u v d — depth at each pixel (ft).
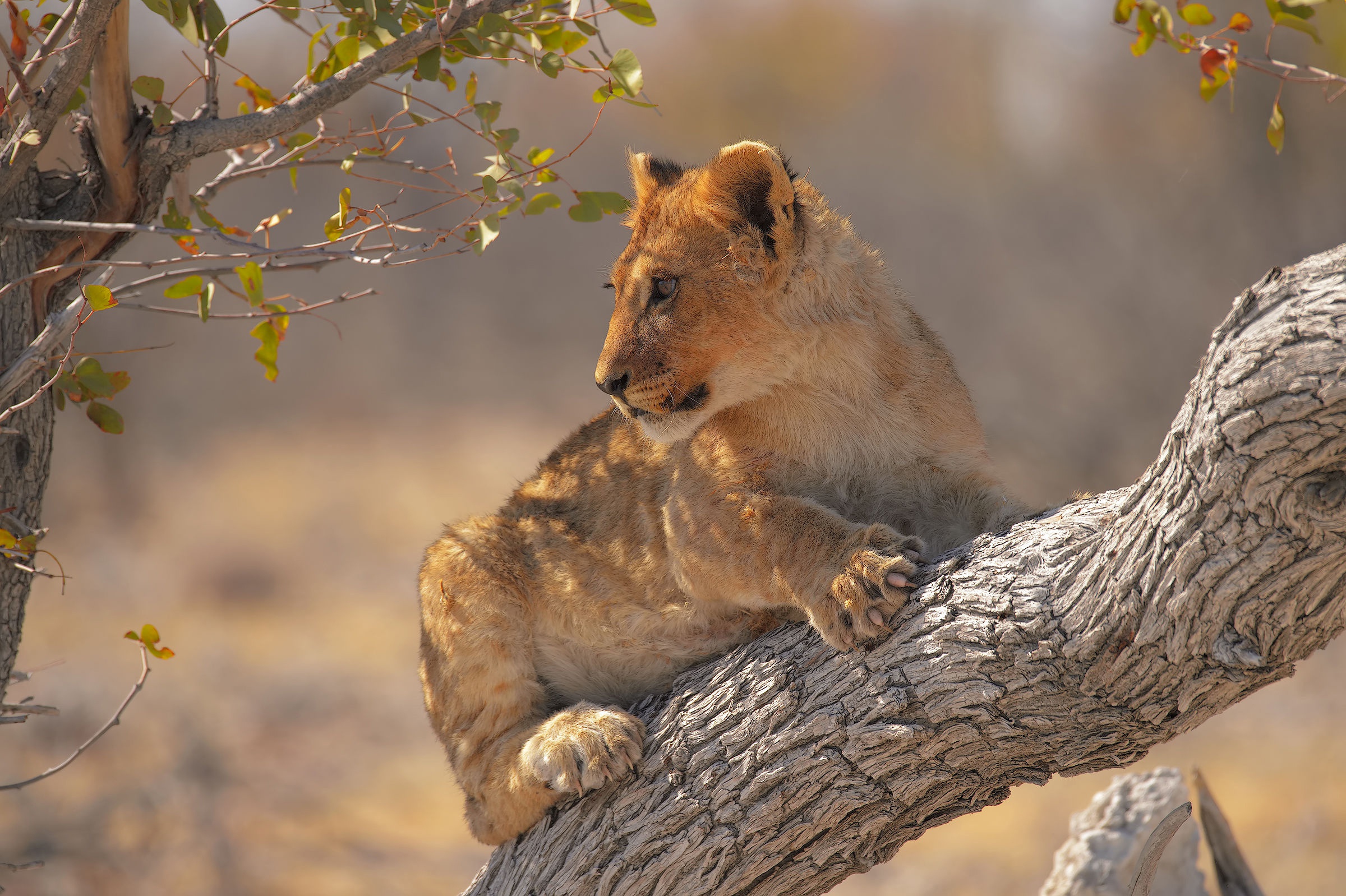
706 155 226.58
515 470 139.13
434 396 174.60
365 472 141.28
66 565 112.78
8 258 24.12
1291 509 15.56
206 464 146.61
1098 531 19.06
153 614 101.04
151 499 130.41
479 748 28.35
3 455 24.34
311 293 187.73
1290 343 15.31
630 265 27.27
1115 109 119.96
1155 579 17.10
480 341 190.90
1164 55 114.42
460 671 28.86
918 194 143.64
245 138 23.72
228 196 165.48
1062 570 18.72
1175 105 114.62
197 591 105.60
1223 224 102.37
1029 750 19.39
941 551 26.22
